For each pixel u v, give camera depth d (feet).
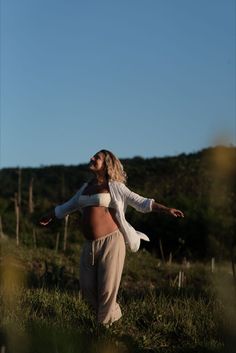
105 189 22.13
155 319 24.22
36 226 63.16
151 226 66.08
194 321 24.02
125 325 23.27
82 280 22.36
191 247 63.41
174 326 23.40
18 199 68.90
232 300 19.81
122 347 21.04
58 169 133.90
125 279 41.52
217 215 55.72
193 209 65.51
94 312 24.08
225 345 21.29
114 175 22.29
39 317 23.47
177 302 26.94
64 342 18.98
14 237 59.21
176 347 21.71
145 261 48.01
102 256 21.89
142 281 41.55
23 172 134.41
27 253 45.65
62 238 60.08
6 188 120.78
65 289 31.19
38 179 127.54
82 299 26.40
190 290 31.01
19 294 26.43
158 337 22.49
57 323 22.27
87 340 20.39
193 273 43.06
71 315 24.08
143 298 28.76
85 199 22.21
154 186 84.99
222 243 34.63
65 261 46.37
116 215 22.04
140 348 21.27
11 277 28.30
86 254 22.15
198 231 63.05
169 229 64.95
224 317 22.44
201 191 74.84
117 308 22.35
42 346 18.98
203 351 21.27
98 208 22.00
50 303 25.84
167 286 33.32
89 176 22.90
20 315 23.34
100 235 21.90
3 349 18.58
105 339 20.56
